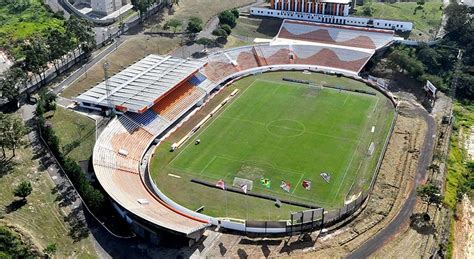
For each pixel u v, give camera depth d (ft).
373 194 553.64
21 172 557.33
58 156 577.43
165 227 447.01
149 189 560.20
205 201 539.29
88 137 616.39
